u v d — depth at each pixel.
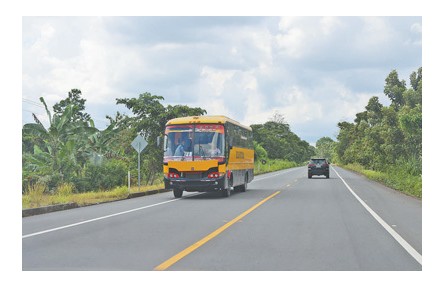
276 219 15.26
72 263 9.12
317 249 10.30
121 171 31.06
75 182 28.31
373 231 12.74
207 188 23.31
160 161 36.81
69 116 30.14
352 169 73.19
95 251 10.19
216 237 11.85
